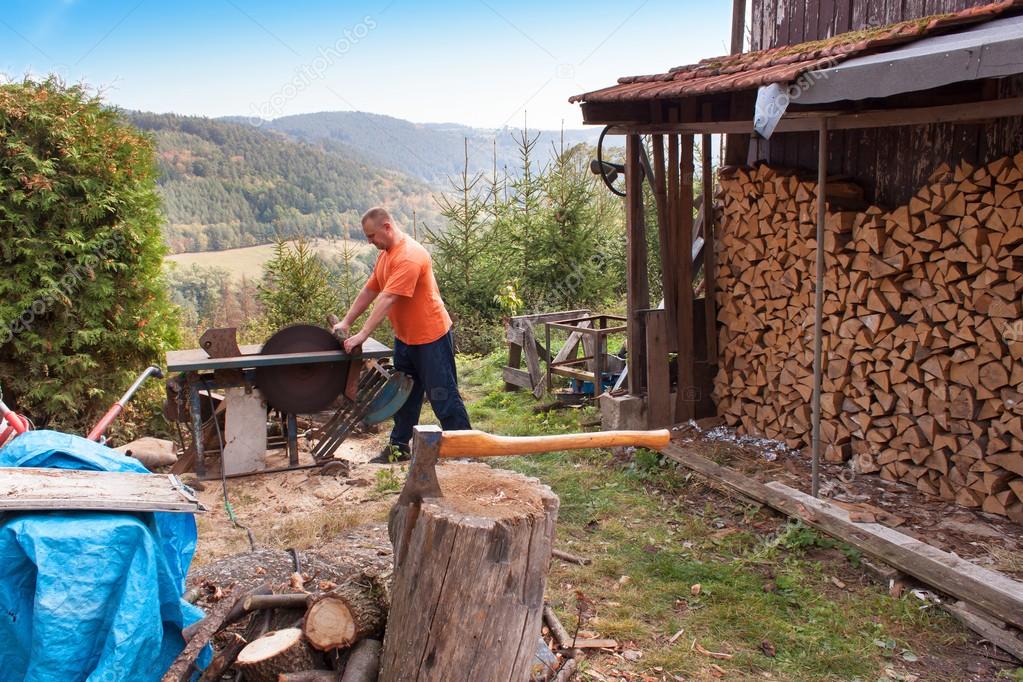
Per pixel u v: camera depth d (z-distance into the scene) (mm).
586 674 3232
